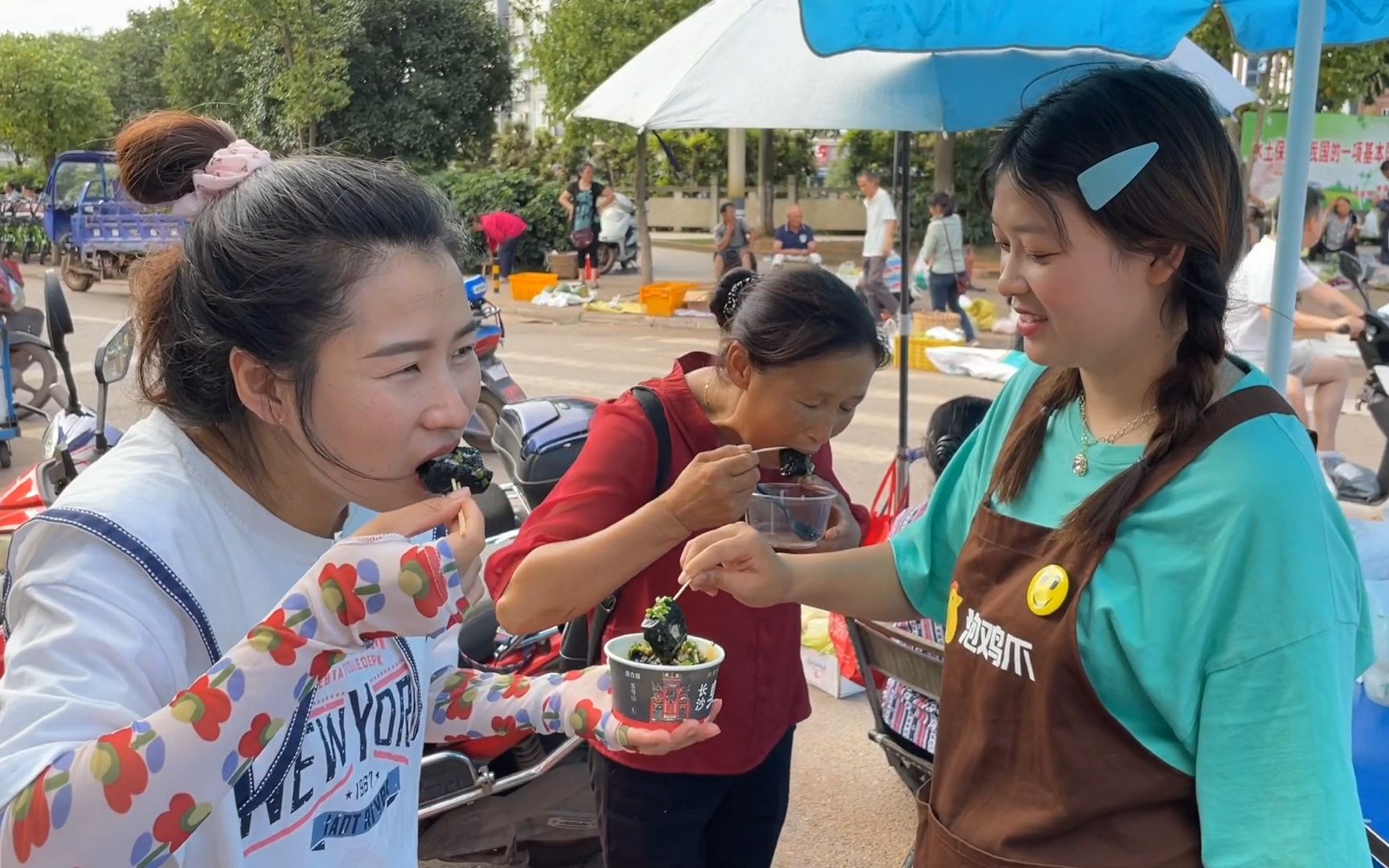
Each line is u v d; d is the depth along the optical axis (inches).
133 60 1381.6
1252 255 230.1
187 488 46.6
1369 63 483.2
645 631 60.6
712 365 84.8
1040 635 54.0
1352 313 237.6
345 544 41.9
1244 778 48.6
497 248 690.8
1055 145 50.9
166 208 52.8
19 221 837.8
